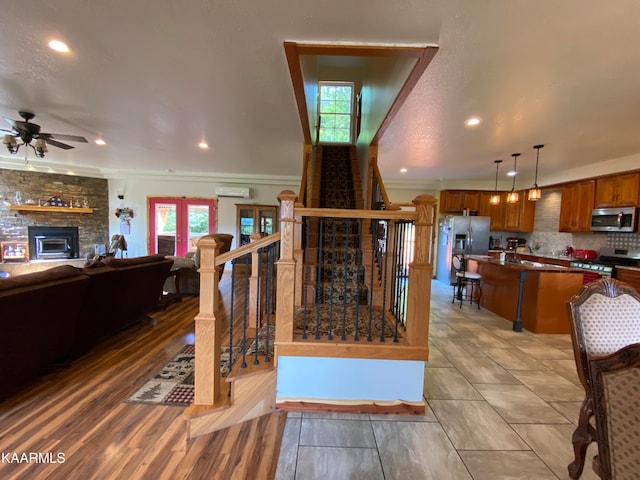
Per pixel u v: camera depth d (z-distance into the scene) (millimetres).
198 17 1657
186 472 1449
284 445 1648
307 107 3348
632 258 4547
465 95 2504
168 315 3908
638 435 806
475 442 1693
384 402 1957
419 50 1893
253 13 1614
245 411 1861
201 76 2355
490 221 6723
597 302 1485
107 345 2936
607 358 884
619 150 4035
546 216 6312
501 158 4688
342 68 6766
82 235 6961
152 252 7441
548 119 2986
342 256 3297
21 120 3467
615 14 1525
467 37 1755
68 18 1681
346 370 1955
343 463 1525
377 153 4312
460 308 4664
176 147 4711
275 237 1913
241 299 4688
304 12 1599
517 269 3680
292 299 1920
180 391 2141
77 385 2201
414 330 1925
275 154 5098
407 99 2594
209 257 1768
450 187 6973
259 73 2291
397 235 2691
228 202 7445
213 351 1785
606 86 2293
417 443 1680
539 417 1932
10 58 2121
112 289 2852
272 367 1950
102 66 2223
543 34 1704
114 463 1491
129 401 2014
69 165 6559
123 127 3701
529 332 3574
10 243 6125
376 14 1596
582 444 1411
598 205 4816
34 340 2104
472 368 2617
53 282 2178
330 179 5316
